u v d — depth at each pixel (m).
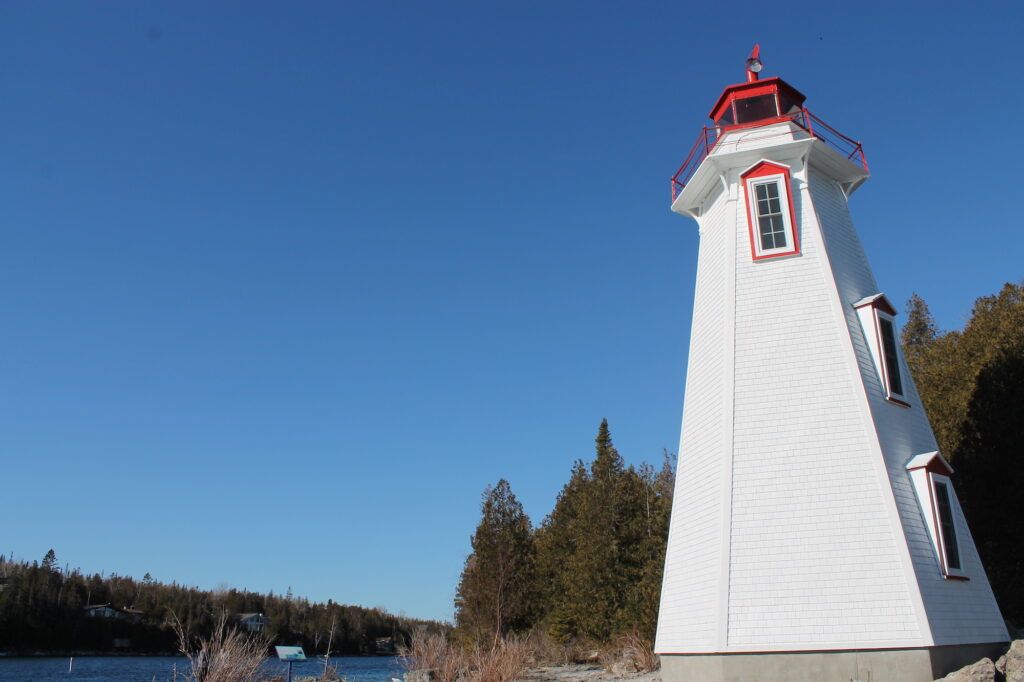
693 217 24.22
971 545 19.09
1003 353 28.34
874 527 17.30
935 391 32.91
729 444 18.92
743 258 20.86
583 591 45.50
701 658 17.77
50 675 59.12
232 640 20.05
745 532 17.97
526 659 33.56
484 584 50.97
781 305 20.03
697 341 22.06
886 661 16.16
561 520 61.47
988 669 15.16
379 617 115.25
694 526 19.80
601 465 50.62
